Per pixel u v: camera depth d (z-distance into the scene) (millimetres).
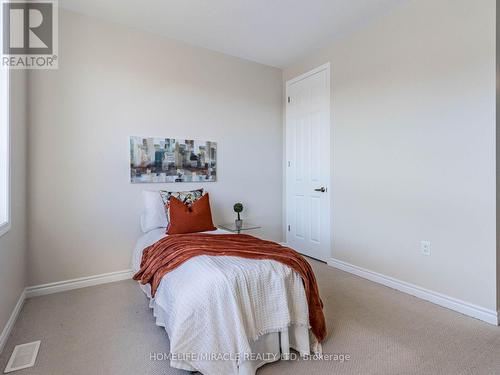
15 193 1968
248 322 1436
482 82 1951
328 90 3170
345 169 2984
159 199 2773
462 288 2086
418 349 1646
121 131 2707
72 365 1515
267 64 3672
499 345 1685
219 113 3314
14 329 1847
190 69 3098
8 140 1776
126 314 2061
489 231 1942
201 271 1514
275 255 1716
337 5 2424
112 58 2658
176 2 2367
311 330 1667
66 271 2484
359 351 1632
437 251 2225
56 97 2410
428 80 2256
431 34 2227
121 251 2730
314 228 3408
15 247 1970
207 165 3232
